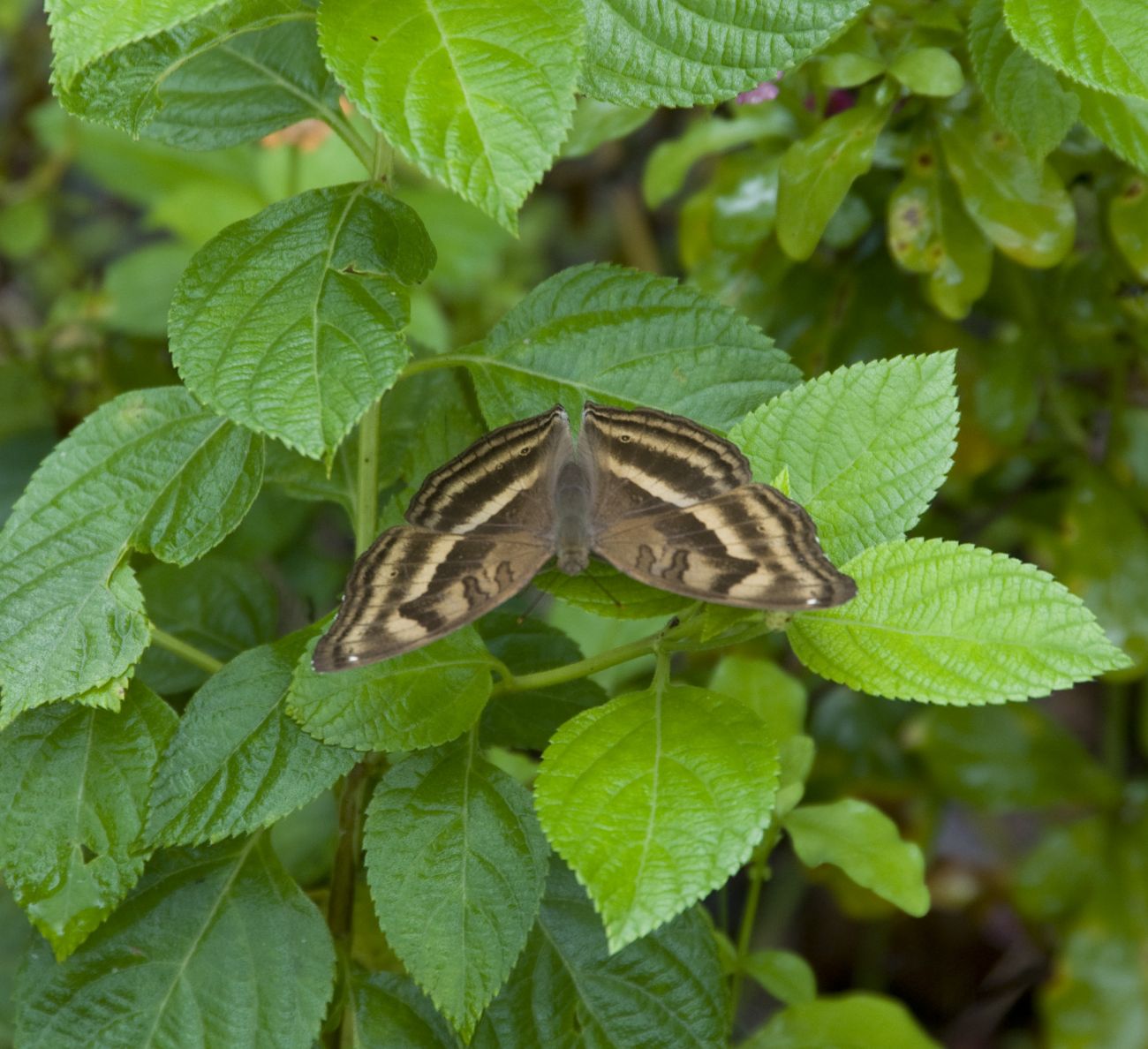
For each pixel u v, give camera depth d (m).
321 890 0.60
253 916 0.57
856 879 0.60
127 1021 0.56
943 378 0.56
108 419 0.57
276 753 0.56
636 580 0.57
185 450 0.57
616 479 0.57
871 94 0.61
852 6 0.55
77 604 0.56
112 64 0.56
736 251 0.63
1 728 0.56
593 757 0.54
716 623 0.56
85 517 0.56
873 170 0.63
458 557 0.56
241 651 0.61
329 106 0.58
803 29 0.55
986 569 0.55
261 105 0.58
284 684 0.56
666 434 0.56
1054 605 0.55
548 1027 0.57
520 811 0.56
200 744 0.56
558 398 0.57
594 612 0.57
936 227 0.61
